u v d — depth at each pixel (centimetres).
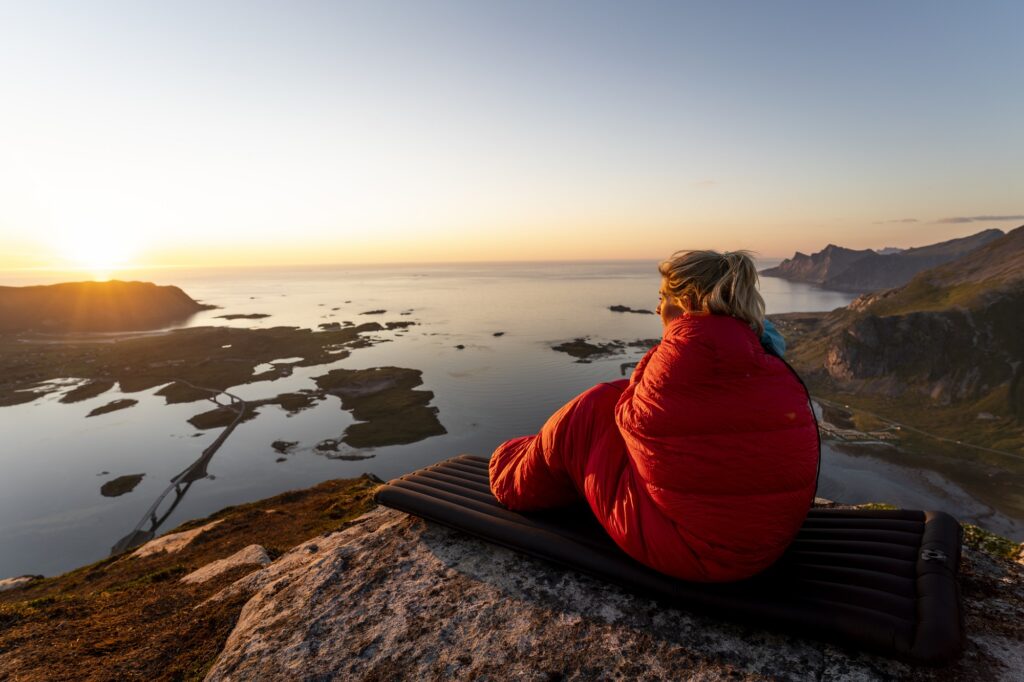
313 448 7350
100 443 7756
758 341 216
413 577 296
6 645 393
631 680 207
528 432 7969
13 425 8588
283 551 633
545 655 227
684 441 205
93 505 6103
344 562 324
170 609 427
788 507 209
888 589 213
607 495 248
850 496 7012
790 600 215
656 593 237
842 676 195
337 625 271
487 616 257
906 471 7812
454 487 358
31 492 6397
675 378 206
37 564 5078
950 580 207
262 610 306
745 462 200
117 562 1153
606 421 254
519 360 12988
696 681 203
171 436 7919
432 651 241
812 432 214
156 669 313
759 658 210
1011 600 236
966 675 188
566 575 277
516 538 288
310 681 236
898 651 187
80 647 368
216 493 6294
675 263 232
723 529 209
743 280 216
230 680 251
